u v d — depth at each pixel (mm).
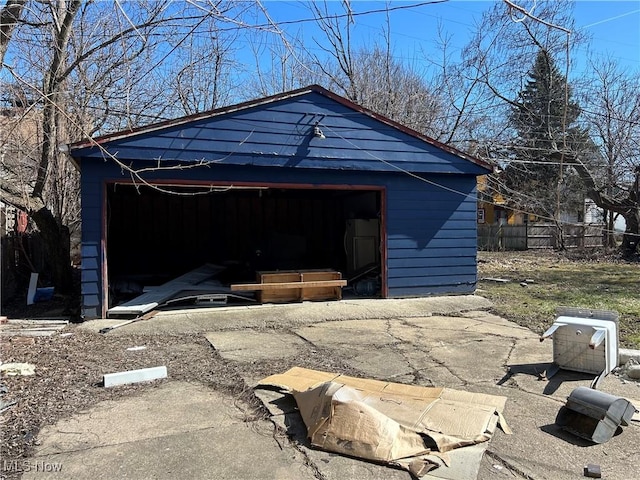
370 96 19484
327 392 3311
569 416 3336
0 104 5586
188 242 12766
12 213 10211
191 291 8578
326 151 8281
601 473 2734
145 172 7266
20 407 3588
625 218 19078
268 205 13477
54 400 3779
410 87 20000
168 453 2939
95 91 9430
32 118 7633
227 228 13109
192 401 3840
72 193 11961
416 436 2984
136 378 4332
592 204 23375
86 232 6988
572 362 4645
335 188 8477
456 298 8914
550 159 19156
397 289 8828
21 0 4766
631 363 4762
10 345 5379
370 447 2865
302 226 13766
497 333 6457
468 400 3645
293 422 3373
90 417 3490
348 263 11508
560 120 17734
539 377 4523
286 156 8023
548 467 2803
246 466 2779
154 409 3664
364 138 8523
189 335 6332
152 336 6215
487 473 2707
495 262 17016
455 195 9281
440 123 19547
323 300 8594
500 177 20859
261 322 7047
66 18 7320
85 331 6320
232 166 7793
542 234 22516
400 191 8867
